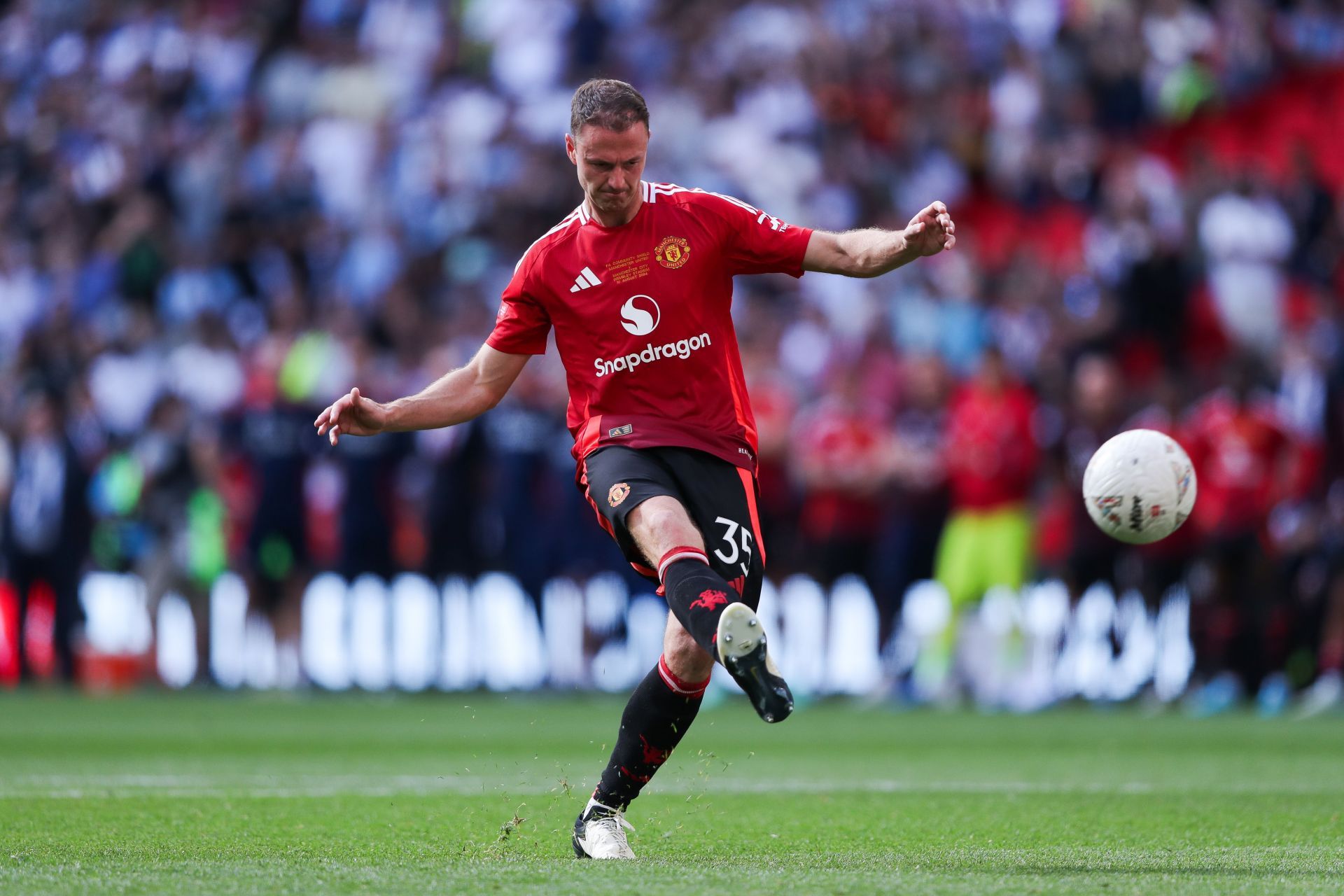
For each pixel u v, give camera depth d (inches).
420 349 2063.2
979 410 1804.9
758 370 1977.1
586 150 606.2
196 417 2042.3
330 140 2630.4
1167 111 2632.9
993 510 1795.0
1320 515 1802.4
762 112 2600.9
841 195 2522.1
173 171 2524.6
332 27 2815.0
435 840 703.1
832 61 2659.9
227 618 1967.3
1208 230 2285.9
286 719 1594.5
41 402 1985.7
